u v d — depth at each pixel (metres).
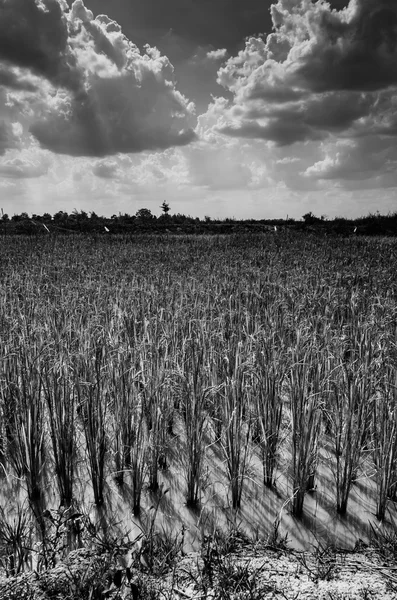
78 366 4.57
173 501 3.74
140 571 2.78
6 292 8.45
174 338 5.48
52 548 2.92
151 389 4.30
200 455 3.74
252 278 10.47
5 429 4.36
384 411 3.86
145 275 11.13
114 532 3.35
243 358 4.83
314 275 10.72
